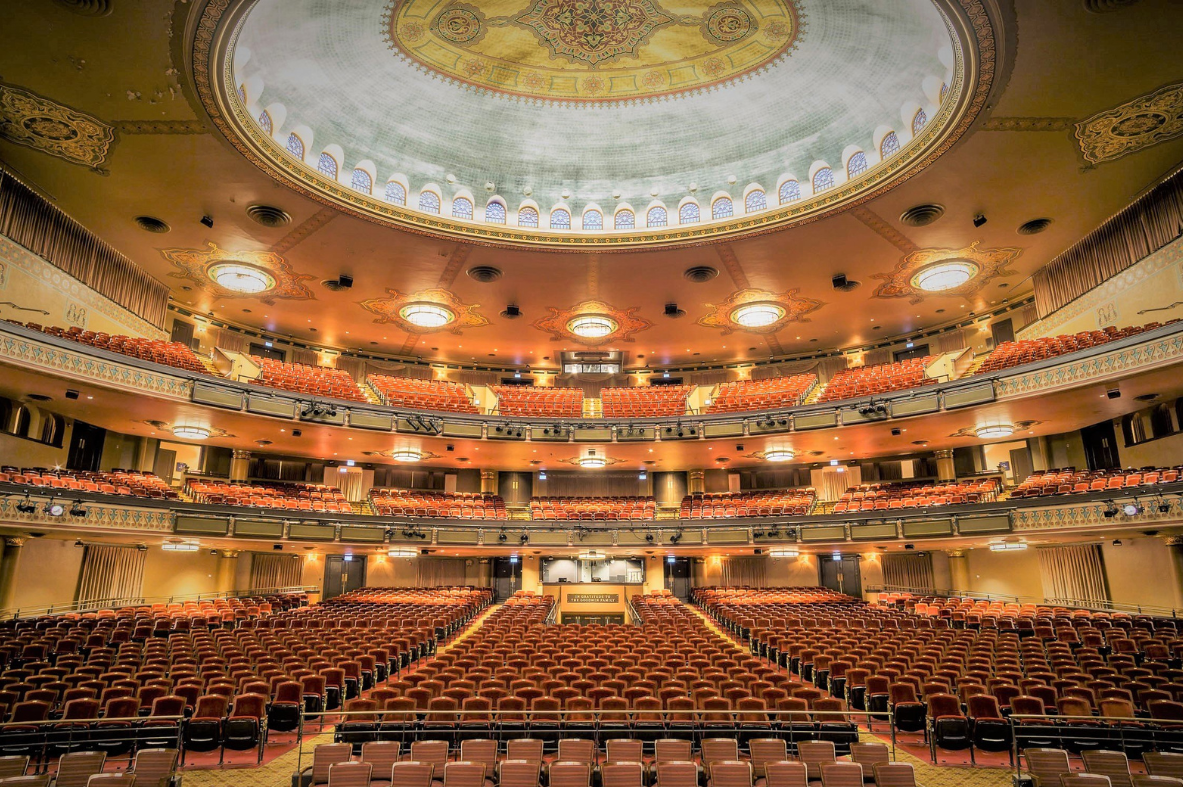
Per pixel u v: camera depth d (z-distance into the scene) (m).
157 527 15.48
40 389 14.43
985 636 12.58
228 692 8.97
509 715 8.44
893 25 12.67
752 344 24.27
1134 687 9.04
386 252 16.81
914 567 22.42
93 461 18.02
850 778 6.43
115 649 11.30
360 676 10.62
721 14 13.70
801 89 15.12
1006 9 9.46
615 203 17.58
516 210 17.36
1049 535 15.77
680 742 7.18
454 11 13.59
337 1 12.77
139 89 10.99
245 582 21.41
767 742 7.21
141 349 15.98
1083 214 14.98
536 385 26.72
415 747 7.04
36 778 5.95
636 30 14.20
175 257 17.08
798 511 21.31
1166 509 12.98
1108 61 10.25
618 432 20.67
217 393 16.47
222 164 13.07
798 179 16.16
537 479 25.97
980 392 16.39
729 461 23.91
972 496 18.66
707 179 17.09
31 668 9.69
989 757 8.24
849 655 11.35
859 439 20.38
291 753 8.34
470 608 19.28
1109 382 14.13
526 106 16.23
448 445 21.12
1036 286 18.44
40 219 14.30
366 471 24.44
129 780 6.25
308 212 14.89
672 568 24.70
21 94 11.03
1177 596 14.50
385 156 15.98
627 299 19.81
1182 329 12.66
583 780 6.57
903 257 17.06
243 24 11.70
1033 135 12.09
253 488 20.12
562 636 13.60
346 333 22.98
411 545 19.44
